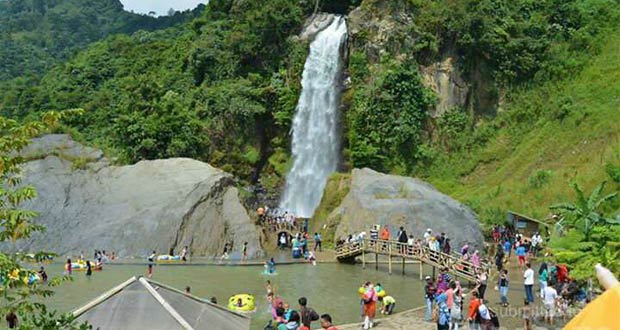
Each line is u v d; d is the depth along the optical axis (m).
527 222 45.62
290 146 62.38
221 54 67.31
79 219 44.88
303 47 64.12
